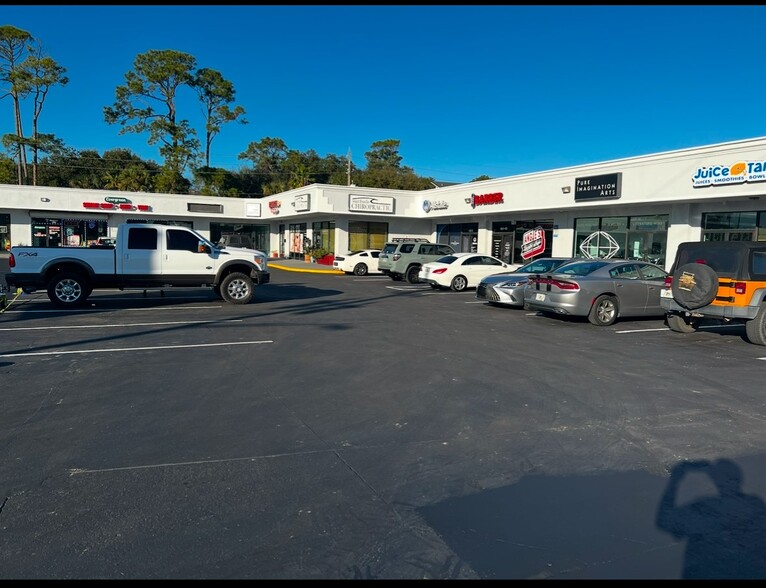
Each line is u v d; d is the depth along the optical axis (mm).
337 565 3150
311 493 4004
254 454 4668
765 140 16375
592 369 7816
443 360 8250
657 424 5520
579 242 25234
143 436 5023
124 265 13812
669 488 4152
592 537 3477
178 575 3031
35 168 53906
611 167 21203
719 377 7469
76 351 8492
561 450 4844
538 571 3117
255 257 14922
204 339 9625
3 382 6691
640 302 12359
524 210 25516
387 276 27219
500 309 14711
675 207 20734
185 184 56875
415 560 3207
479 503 3895
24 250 13148
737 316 9805
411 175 66875
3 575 3002
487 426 5414
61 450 4684
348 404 6031
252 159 71812
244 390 6508
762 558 3273
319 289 19922
